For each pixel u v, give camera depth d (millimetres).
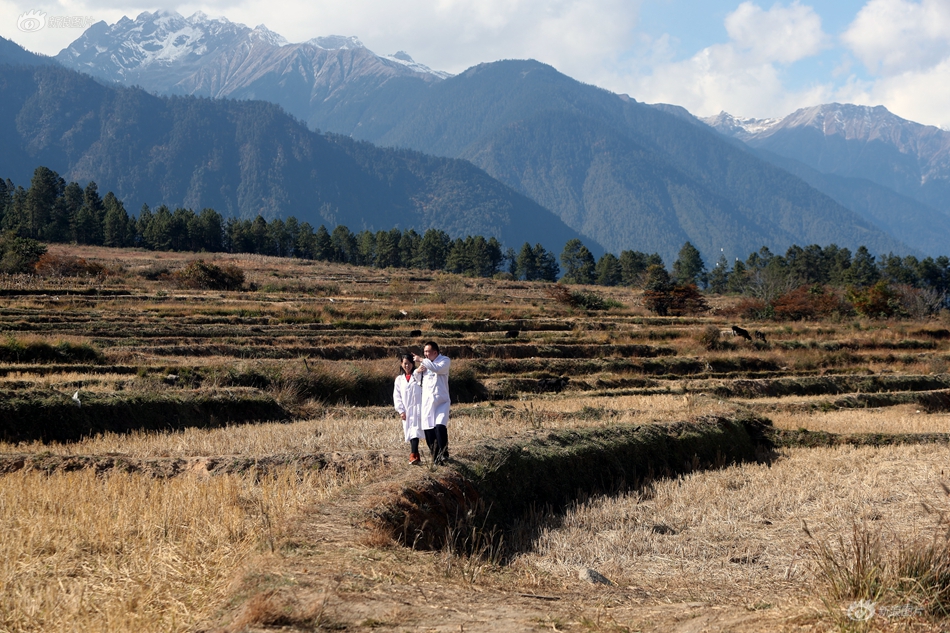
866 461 16047
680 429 16875
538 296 80750
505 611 5914
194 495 8750
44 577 6426
